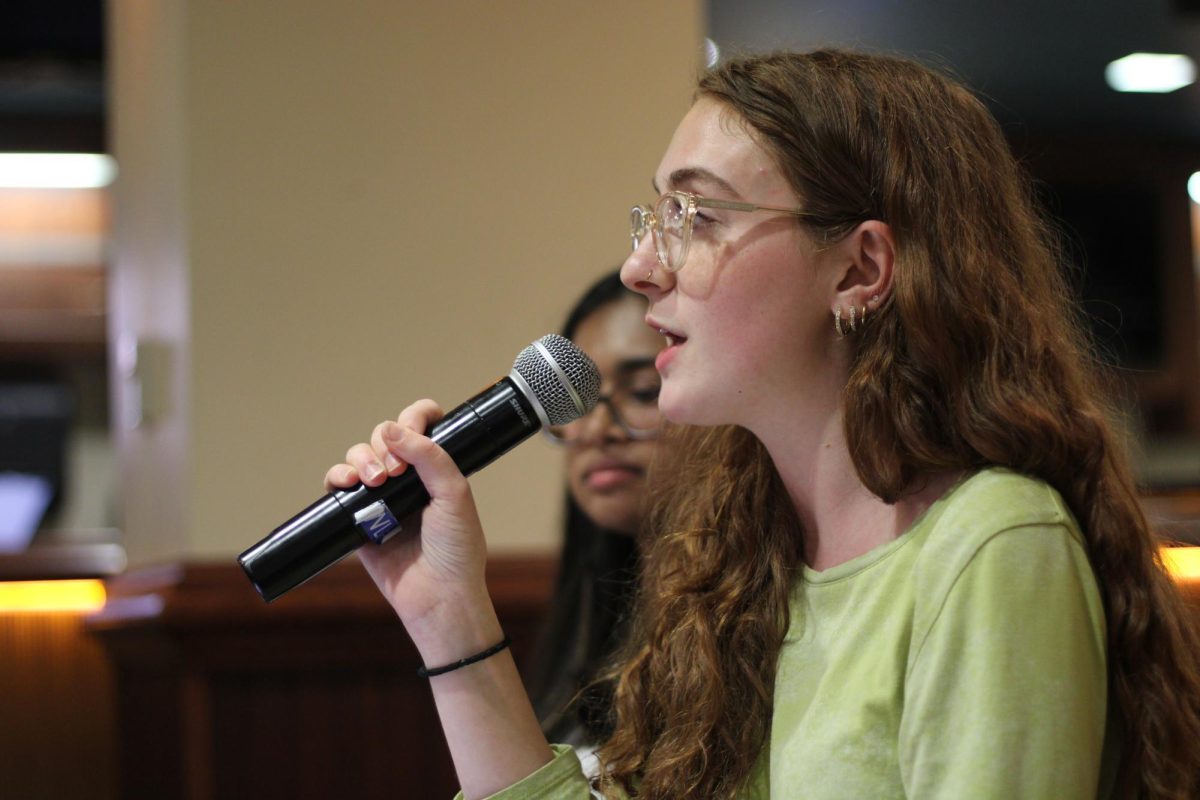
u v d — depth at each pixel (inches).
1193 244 434.6
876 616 91.1
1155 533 101.7
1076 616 82.4
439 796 217.9
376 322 223.0
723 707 102.4
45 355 452.8
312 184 222.1
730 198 95.9
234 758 214.7
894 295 95.0
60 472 441.4
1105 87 393.7
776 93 97.2
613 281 161.8
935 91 100.6
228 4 220.4
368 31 224.1
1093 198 432.5
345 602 211.8
